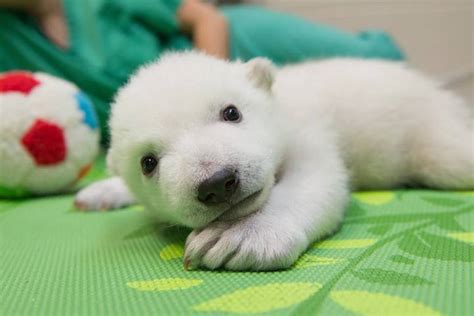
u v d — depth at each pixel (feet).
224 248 1.46
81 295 1.37
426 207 1.93
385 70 2.35
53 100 2.43
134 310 1.27
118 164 1.82
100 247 1.73
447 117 2.25
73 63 3.30
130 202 2.28
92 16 3.40
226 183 1.50
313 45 3.66
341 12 4.68
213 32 3.52
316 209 1.61
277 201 1.61
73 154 2.49
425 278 1.33
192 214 1.55
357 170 2.23
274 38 3.67
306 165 1.79
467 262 1.41
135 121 1.66
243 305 1.25
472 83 4.43
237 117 1.68
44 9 3.41
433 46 4.50
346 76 2.27
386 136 2.19
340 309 1.21
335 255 1.51
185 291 1.35
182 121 1.61
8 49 3.32
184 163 1.53
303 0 4.75
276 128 1.76
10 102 2.36
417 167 2.26
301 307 1.23
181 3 3.67
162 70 1.77
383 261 1.44
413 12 4.49
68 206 2.33
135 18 3.53
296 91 2.10
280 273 1.42
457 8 4.35
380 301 1.24
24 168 2.40
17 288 1.44
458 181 2.18
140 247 1.69
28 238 1.87
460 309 1.19
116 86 3.28
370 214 1.89
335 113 2.14
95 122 2.62
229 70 1.82
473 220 1.75
